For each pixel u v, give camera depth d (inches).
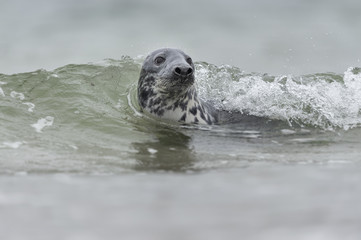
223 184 724.0
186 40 2957.7
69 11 3496.6
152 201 641.6
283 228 526.0
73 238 517.0
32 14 3395.7
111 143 1107.9
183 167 912.9
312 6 3668.8
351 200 617.6
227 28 3193.9
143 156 1010.1
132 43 2876.5
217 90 1558.8
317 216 558.6
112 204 631.2
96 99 1381.6
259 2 3786.9
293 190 672.4
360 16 3373.5
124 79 1541.6
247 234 513.0
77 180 779.4
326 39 2910.9
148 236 517.3
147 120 1304.1
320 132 1261.1
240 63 2571.4
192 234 519.5
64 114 1264.8
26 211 605.0
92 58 2603.3
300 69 2450.8
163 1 3806.6
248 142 1155.3
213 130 1263.5
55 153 1008.2
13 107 1266.0
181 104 1318.9
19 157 967.0
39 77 1459.2
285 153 1045.8
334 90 1483.8
